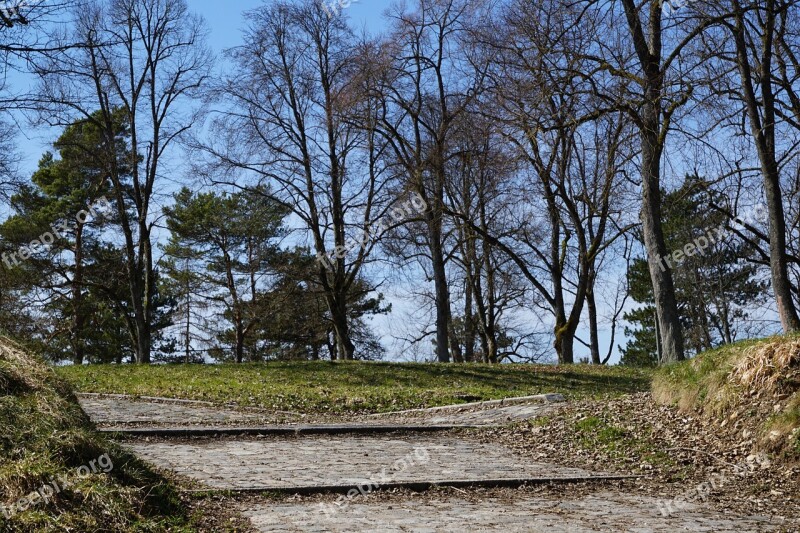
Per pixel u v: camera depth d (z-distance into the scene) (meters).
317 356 54.62
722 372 15.41
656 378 17.44
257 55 34.81
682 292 45.47
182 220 48.81
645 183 25.23
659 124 23.59
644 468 13.43
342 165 36.50
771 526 10.00
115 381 24.39
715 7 21.72
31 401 10.48
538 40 23.77
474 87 32.69
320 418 19.09
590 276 40.59
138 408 19.11
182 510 9.62
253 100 35.19
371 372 29.14
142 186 35.03
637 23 23.73
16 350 12.11
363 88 33.88
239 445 14.61
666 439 14.66
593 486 12.26
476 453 14.61
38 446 9.35
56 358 43.44
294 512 10.04
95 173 38.69
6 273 33.62
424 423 18.02
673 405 16.11
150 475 10.34
